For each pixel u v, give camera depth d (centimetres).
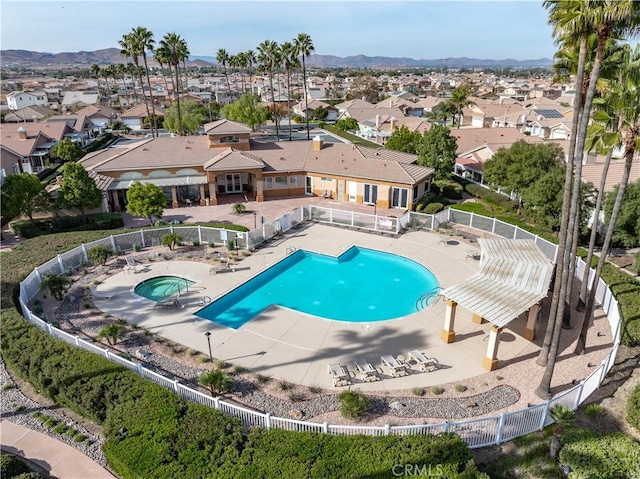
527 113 10106
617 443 1380
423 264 3086
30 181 3819
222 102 16412
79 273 2938
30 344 1922
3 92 19162
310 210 4022
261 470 1290
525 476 1358
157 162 4719
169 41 7019
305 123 12138
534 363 1977
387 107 11850
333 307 2586
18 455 1495
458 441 1389
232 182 5131
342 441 1389
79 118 9669
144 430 1445
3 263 2855
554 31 1584
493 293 2050
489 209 4531
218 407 1609
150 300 2600
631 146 1756
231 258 3178
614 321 2191
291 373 1930
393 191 4512
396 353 2072
